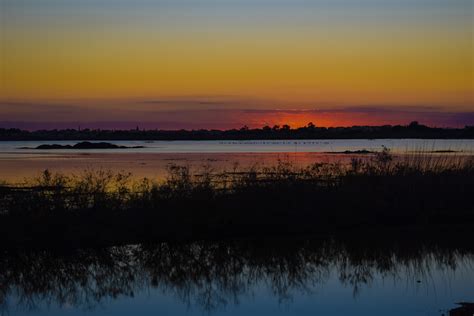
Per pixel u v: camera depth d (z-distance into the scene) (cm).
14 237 1761
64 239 1798
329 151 10419
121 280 1616
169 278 1631
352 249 1888
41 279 1636
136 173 4191
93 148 14625
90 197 1962
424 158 2628
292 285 1523
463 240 1986
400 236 2039
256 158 6875
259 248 1900
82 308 1356
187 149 13075
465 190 2341
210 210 2005
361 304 1316
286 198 2103
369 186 2273
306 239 1992
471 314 1206
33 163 6181
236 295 1440
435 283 1493
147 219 1920
